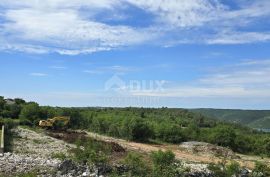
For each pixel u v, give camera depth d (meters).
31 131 53.97
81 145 46.53
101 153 35.69
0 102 76.00
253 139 80.00
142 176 31.84
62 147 43.66
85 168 31.48
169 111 128.62
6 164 31.16
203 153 58.84
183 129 77.25
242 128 124.50
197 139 76.69
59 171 30.39
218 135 76.62
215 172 37.38
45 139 47.47
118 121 74.12
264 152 76.81
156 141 72.00
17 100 84.38
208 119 128.62
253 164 50.72
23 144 43.03
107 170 32.06
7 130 49.12
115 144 48.47
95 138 56.28
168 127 73.94
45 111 72.19
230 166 38.00
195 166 39.69
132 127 68.75
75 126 79.25
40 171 30.03
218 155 57.34
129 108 118.62
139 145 60.03
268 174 39.03
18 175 28.28
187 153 57.03
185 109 134.62
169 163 34.38
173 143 72.31
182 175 34.06
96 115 86.00
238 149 77.56
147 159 39.25
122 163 34.41
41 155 37.81
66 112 78.12
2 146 37.44
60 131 60.97
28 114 69.31
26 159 33.47
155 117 104.75
